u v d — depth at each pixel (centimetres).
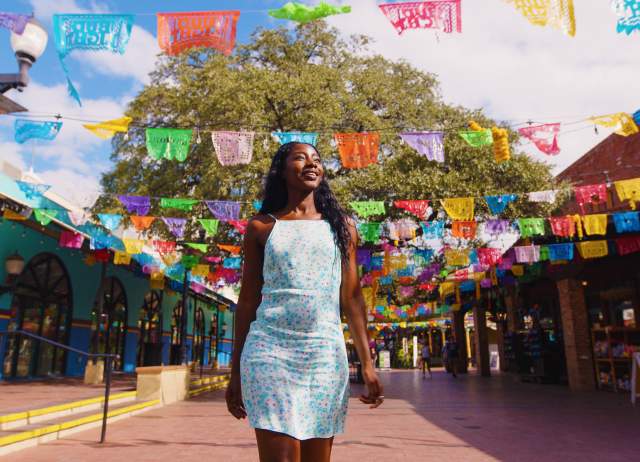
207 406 1101
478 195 1323
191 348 2645
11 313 1324
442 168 1414
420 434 714
